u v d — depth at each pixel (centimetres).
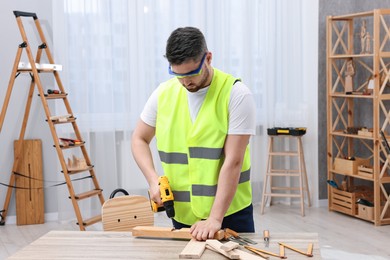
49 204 607
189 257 236
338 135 638
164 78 617
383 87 562
